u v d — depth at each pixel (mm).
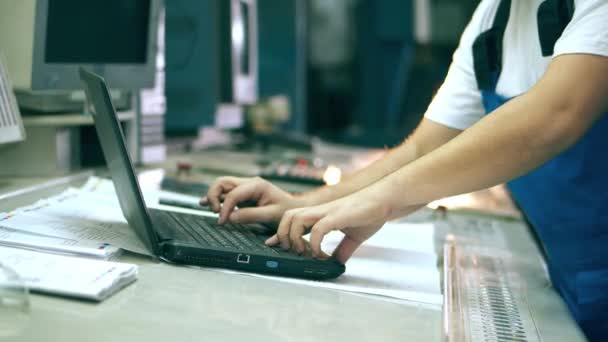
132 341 627
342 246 943
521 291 932
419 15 3725
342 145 3318
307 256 901
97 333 639
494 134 813
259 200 1069
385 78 4055
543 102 797
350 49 3988
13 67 1359
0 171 1556
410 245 1131
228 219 1038
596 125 1021
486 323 773
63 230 980
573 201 1079
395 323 738
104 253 886
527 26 1090
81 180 1551
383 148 3299
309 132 3768
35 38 1342
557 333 764
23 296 669
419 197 855
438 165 838
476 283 947
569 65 796
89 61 1518
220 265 895
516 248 1219
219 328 678
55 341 612
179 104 2398
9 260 798
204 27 2406
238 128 2980
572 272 1064
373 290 852
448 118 1192
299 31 3566
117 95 1814
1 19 1348
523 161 812
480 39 1150
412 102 3650
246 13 2762
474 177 830
